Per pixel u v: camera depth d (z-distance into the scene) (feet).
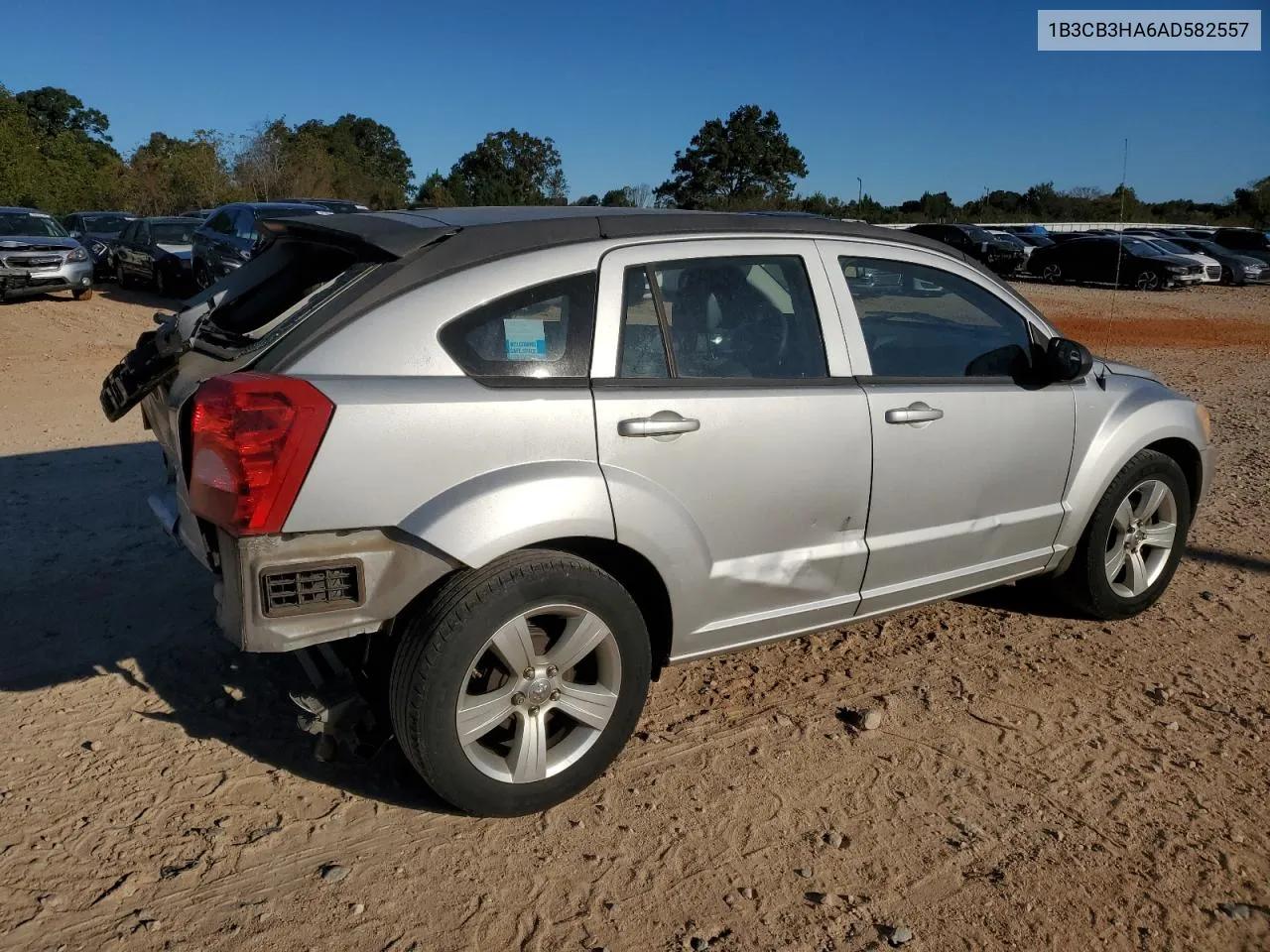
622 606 10.64
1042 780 11.60
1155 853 10.36
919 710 13.08
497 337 10.23
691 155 206.08
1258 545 19.60
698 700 13.28
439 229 10.58
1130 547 15.84
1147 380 16.11
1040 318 14.56
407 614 10.06
